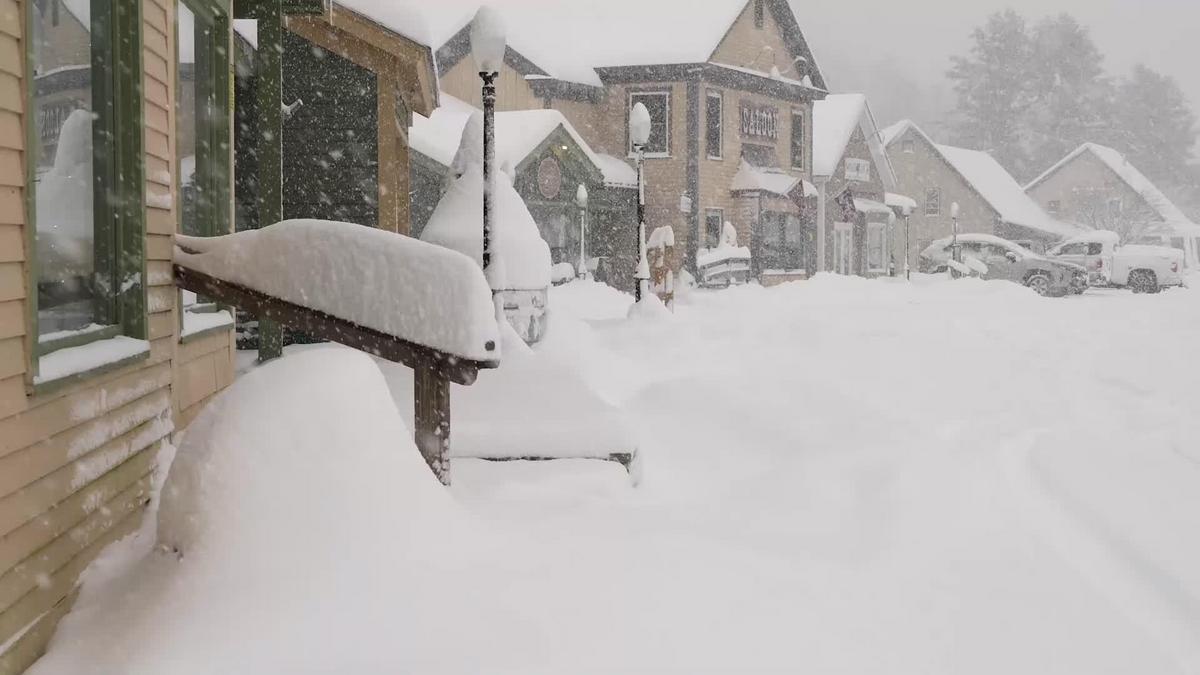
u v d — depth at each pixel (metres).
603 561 4.69
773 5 42.78
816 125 48.03
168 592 4.15
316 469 4.37
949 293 31.72
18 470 4.06
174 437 6.56
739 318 21.38
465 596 4.18
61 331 5.06
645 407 10.02
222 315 8.33
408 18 13.40
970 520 6.28
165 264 6.16
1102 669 4.34
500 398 7.01
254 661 3.76
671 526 5.54
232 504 4.30
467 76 40.84
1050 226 62.78
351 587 4.13
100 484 5.10
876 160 51.59
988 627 4.64
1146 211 69.25
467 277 5.47
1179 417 10.50
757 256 40.62
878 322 20.86
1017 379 13.26
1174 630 4.84
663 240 24.11
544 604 4.18
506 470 6.52
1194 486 7.48
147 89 5.95
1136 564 5.75
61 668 3.93
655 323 18.59
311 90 14.94
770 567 4.96
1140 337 18.73
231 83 8.44
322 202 14.99
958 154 65.81
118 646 3.99
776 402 9.63
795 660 4.02
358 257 5.61
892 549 5.52
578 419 6.93
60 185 5.19
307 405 4.48
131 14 5.61
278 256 5.78
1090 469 7.97
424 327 5.45
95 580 4.76
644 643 3.98
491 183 9.23
